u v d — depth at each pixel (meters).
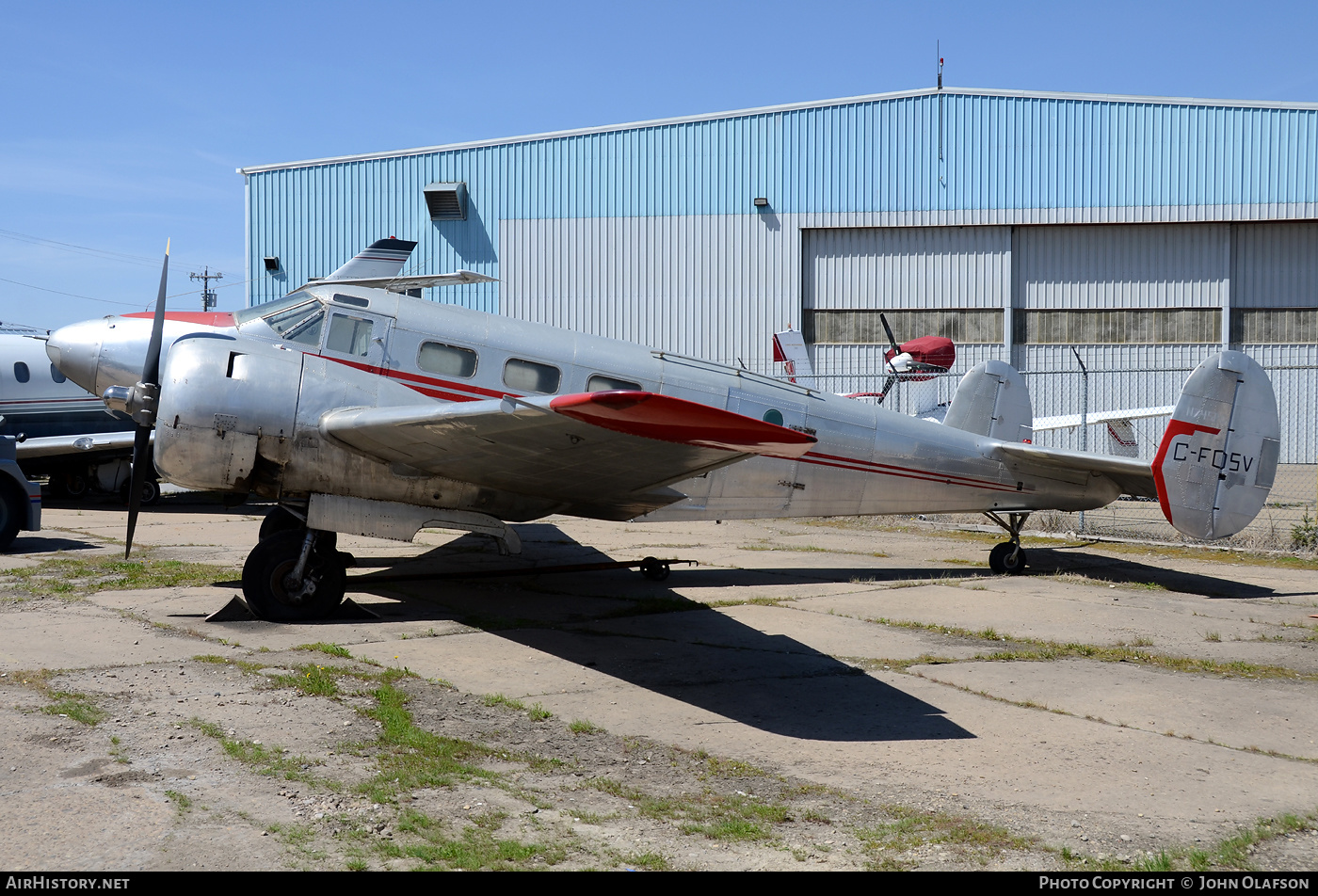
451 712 5.60
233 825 3.88
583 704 5.83
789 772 4.71
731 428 5.65
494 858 3.65
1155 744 5.20
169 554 11.79
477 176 29.55
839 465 10.81
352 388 8.45
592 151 29.55
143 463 8.77
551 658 7.00
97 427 18.02
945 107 28.88
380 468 8.39
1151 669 6.91
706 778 4.61
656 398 5.27
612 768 4.72
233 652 6.85
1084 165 28.58
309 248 29.25
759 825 4.04
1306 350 28.75
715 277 29.42
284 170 29.25
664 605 9.07
